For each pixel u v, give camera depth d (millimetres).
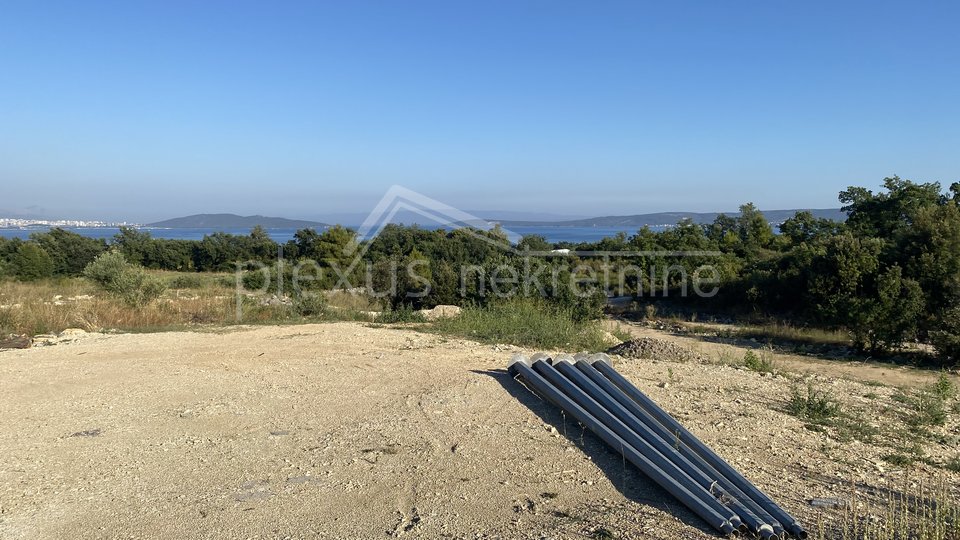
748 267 23125
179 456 4762
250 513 3814
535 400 6059
